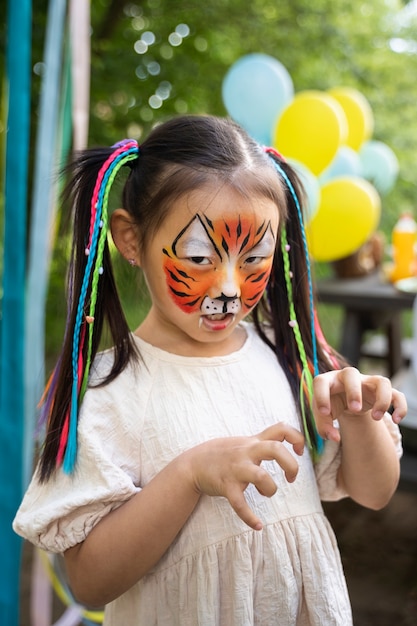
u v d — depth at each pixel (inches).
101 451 36.3
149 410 38.2
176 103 211.2
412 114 271.0
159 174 36.9
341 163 131.2
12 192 60.2
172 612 37.7
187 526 37.4
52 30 69.1
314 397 33.9
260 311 45.9
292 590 37.9
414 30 250.8
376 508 43.8
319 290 119.4
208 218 35.5
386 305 114.7
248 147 38.3
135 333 42.3
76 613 77.5
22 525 36.2
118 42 204.4
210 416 38.6
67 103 83.0
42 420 42.9
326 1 220.7
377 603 85.2
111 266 40.0
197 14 212.1
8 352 60.8
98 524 36.0
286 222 43.3
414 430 81.4
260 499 38.2
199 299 36.5
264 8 219.0
